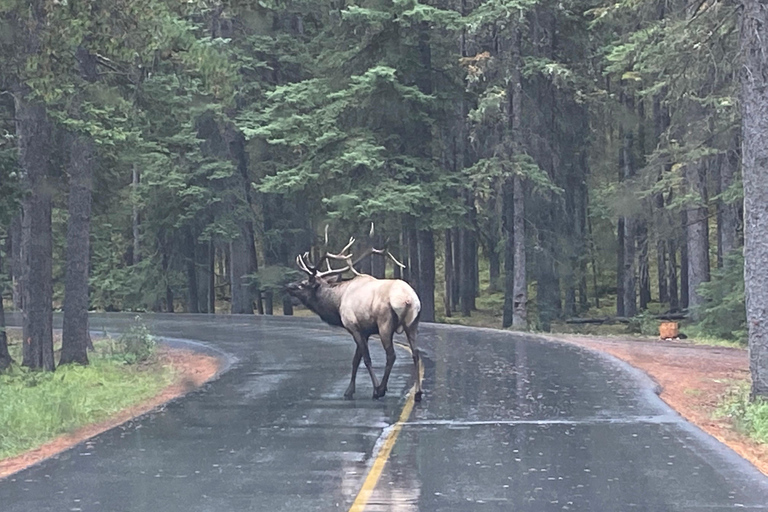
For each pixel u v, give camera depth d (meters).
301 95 48.09
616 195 42.00
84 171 27.92
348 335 35.88
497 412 16.70
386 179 45.94
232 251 60.56
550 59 46.78
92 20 19.62
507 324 52.84
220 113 50.53
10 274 61.03
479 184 45.62
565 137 51.38
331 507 10.36
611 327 50.62
